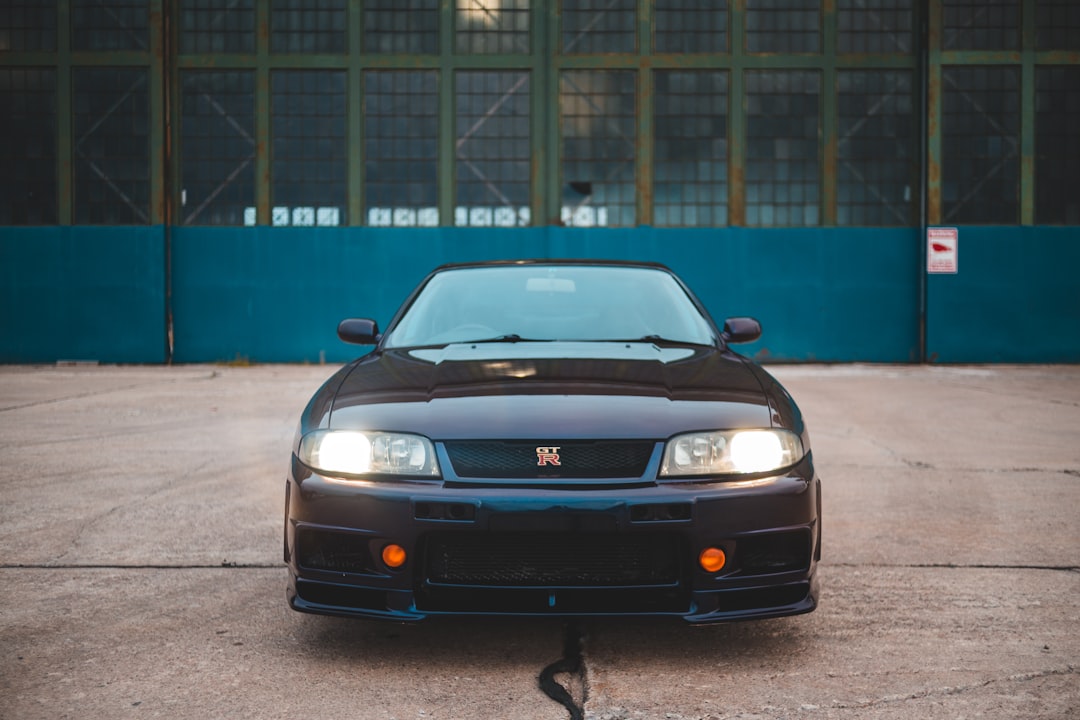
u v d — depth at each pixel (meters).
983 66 13.37
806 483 2.44
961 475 5.21
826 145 13.45
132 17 13.20
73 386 10.21
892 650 2.54
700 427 2.41
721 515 2.33
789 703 2.18
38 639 2.63
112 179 13.33
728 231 13.46
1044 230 13.48
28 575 3.28
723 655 2.51
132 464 5.46
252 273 13.47
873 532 3.93
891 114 13.50
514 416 2.43
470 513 2.30
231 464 5.47
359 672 2.39
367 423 2.47
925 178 13.33
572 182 13.46
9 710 2.15
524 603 2.34
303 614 2.86
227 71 13.38
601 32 13.43
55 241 13.33
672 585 2.34
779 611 2.39
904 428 7.09
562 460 2.34
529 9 13.41
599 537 2.33
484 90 13.44
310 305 13.50
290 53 13.38
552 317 3.42
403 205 13.47
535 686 2.29
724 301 13.52
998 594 3.06
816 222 13.54
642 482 2.33
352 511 2.38
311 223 13.47
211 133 13.41
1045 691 2.26
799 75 13.45
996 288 13.45
